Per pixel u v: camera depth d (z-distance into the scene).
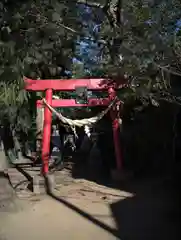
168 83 8.33
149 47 7.40
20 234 6.93
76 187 11.40
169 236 6.59
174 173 11.79
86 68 15.10
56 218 8.05
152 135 13.24
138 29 7.83
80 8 12.63
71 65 15.50
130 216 8.02
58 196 10.23
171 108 12.24
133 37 7.95
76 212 8.55
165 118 12.72
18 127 16.02
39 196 10.26
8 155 16.86
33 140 19.08
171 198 9.39
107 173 13.77
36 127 17.11
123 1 10.17
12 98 12.38
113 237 6.68
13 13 10.84
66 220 7.89
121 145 13.45
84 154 18.67
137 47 7.58
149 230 6.99
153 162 13.25
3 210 8.54
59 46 13.12
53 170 14.48
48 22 11.34
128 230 7.03
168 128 12.70
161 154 13.13
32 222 7.76
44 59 12.73
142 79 8.34
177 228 7.02
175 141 11.94
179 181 10.87
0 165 13.75
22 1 10.79
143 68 7.98
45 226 7.46
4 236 6.80
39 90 12.73
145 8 8.36
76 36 12.66
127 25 8.31
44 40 11.70
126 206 8.92
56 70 14.91
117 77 10.29
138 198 9.67
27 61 12.07
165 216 7.89
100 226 7.38
